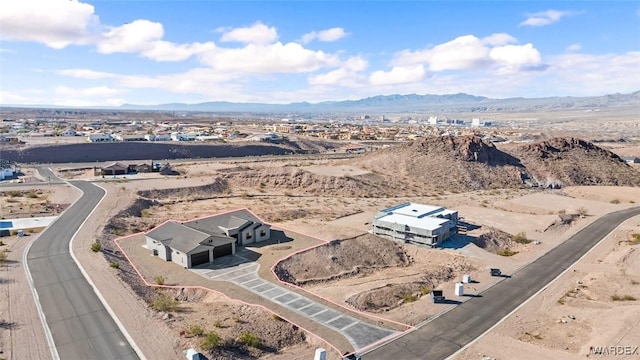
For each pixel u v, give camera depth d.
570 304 44.28
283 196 99.50
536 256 61.75
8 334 33.38
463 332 38.16
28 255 52.03
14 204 78.81
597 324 37.84
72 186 96.88
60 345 32.16
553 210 91.56
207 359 30.83
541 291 48.19
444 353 34.38
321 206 89.75
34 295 40.69
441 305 44.09
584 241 69.19
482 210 90.44
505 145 159.75
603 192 111.75
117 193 88.56
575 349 34.59
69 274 46.09
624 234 72.12
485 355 33.97
